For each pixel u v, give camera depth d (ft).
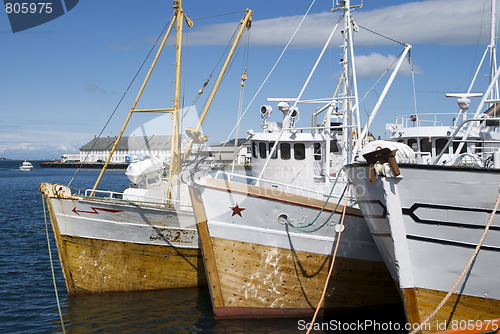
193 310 45.42
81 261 50.06
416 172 33.06
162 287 51.70
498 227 31.91
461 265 33.50
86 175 381.19
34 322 43.55
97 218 49.57
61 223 49.60
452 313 34.37
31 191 220.64
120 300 48.60
